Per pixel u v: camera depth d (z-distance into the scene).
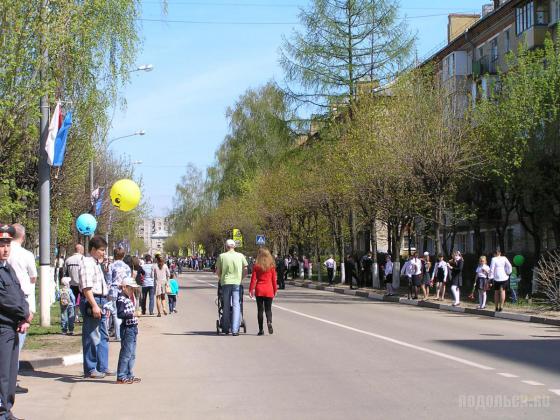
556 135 30.34
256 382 10.72
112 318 17.17
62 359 12.77
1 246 8.25
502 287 23.62
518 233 41.97
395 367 11.95
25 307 8.31
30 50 14.75
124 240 56.81
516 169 31.41
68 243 40.69
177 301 32.66
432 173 31.05
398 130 32.88
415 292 30.88
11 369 8.27
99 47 21.66
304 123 43.03
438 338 16.42
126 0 21.95
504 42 43.75
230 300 17.48
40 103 17.16
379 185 34.03
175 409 8.91
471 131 32.69
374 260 41.06
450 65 49.38
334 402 9.13
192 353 14.18
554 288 24.08
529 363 12.37
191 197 98.69
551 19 38.28
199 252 121.94
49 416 8.62
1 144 15.07
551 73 31.25
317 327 19.11
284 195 52.88
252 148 60.78
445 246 38.28
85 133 22.80
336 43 41.94
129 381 10.79
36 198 22.61
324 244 56.62
